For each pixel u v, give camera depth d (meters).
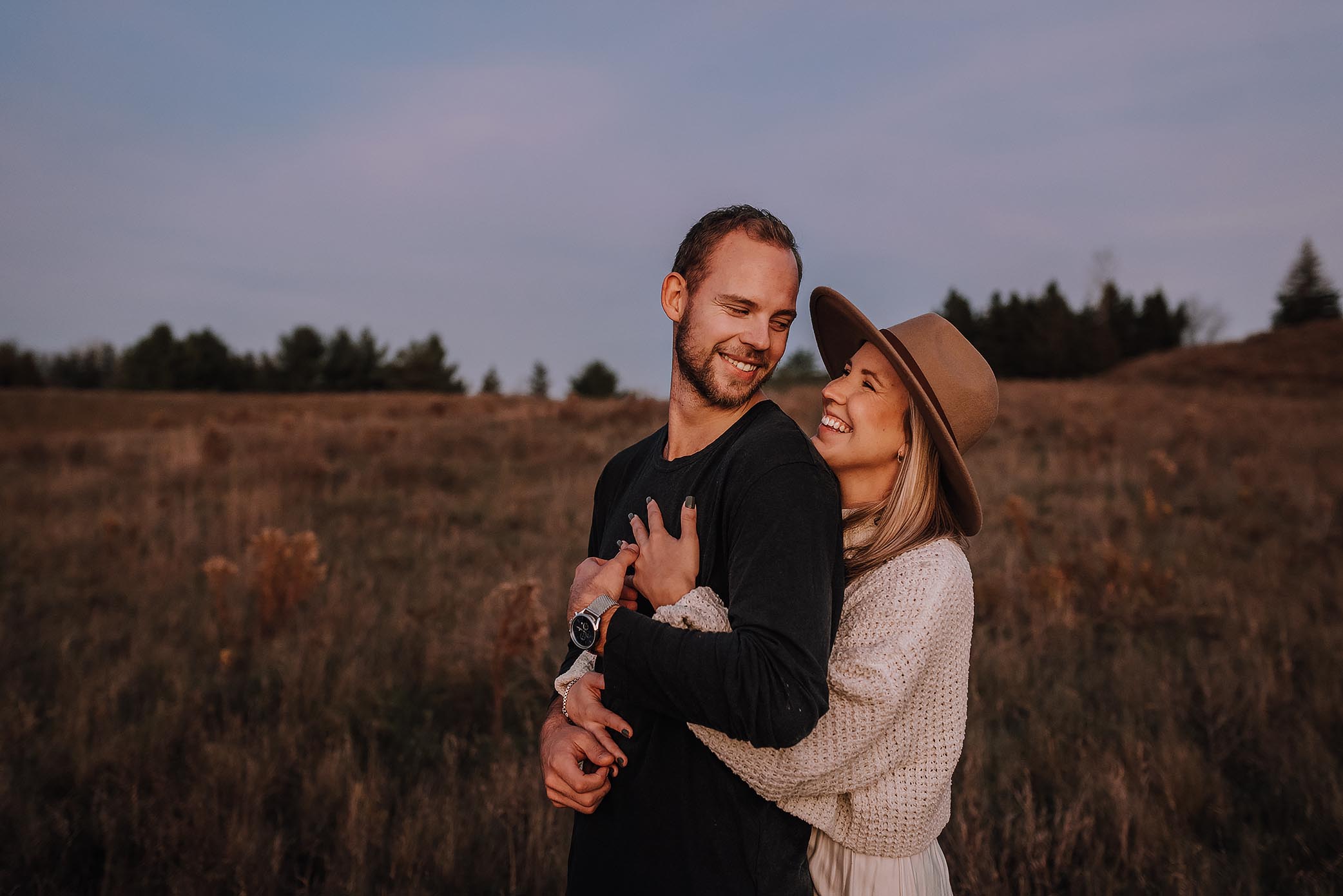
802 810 1.39
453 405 25.58
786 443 1.36
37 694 4.19
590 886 1.40
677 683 1.20
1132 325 69.00
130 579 6.32
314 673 4.26
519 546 7.64
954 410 1.60
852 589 1.54
